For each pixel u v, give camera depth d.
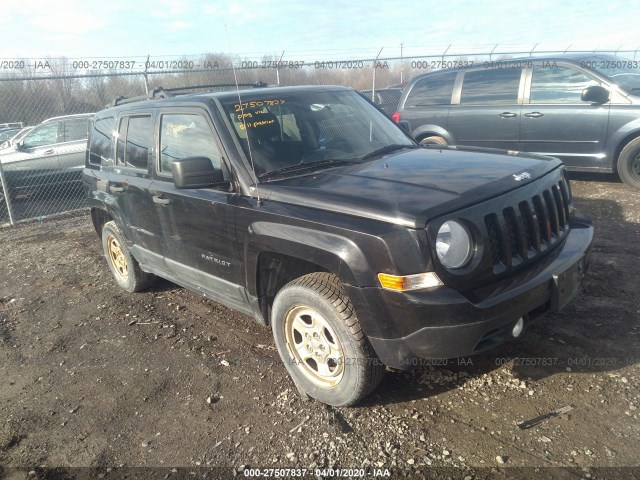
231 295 3.68
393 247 2.56
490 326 2.59
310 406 3.20
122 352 4.15
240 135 3.53
